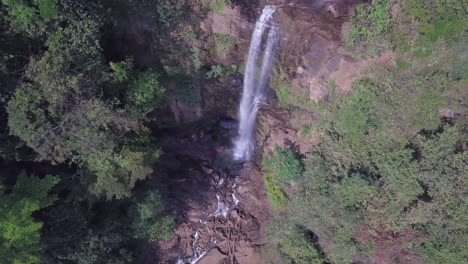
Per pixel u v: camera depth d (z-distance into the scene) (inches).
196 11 1157.1
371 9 968.9
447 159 948.0
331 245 1089.4
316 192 1099.9
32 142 932.6
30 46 962.1
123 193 1042.1
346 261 1067.3
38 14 920.9
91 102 941.2
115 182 1027.9
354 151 1069.8
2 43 929.5
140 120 1103.6
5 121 952.9
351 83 1037.8
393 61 981.8
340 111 1074.7
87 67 967.0
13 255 829.8
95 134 956.0
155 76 1109.7
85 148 984.3
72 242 1019.9
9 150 950.4
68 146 971.3
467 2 879.1
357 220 1023.6
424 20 910.4
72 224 1010.7
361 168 1062.4
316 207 1106.7
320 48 1065.5
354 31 984.3
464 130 970.1
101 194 1059.3
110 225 1090.1
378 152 1027.3
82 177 1029.8
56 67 885.8
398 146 1006.4
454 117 983.0
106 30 1100.5
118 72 1026.7
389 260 1017.5
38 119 916.6
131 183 1054.4
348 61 1022.4
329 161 1115.3
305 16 1096.8
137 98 1067.3
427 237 975.6
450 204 944.9
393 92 991.6
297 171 1138.7
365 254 1036.5
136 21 1139.9
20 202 828.6
